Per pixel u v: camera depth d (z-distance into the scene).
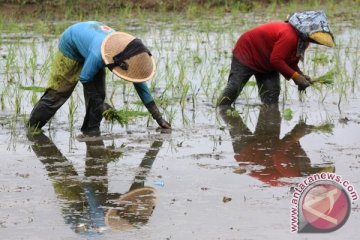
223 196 8.60
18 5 22.05
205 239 7.42
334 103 13.27
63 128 11.55
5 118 12.05
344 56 16.66
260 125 11.87
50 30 20.19
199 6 23.36
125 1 22.98
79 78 11.08
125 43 10.36
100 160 9.98
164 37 19.03
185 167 9.68
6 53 16.92
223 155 10.23
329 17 21.84
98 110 11.09
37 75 15.06
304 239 7.41
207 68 15.53
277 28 12.43
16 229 7.67
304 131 11.52
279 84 13.11
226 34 19.41
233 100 13.02
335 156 10.15
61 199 8.53
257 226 7.73
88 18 22.02
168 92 13.81
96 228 7.69
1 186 8.94
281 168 9.64
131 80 10.26
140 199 8.53
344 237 7.46
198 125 11.81
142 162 9.90
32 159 10.02
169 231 7.62
